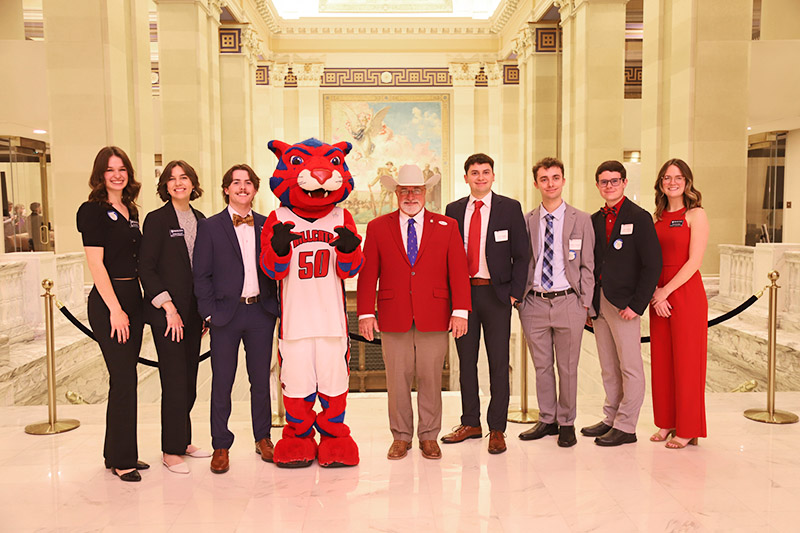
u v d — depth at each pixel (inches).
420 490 142.9
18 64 368.5
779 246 277.9
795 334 260.7
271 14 693.9
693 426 164.2
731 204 326.6
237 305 153.7
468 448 168.9
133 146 357.4
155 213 155.5
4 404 219.5
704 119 323.6
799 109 363.6
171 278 153.9
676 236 165.6
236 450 171.5
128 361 149.9
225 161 607.8
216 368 155.9
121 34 343.0
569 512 131.3
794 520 127.1
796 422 186.7
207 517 131.0
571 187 477.7
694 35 320.2
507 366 166.6
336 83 778.2
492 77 775.1
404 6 774.5
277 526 127.0
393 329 157.3
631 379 168.2
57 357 255.3
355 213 787.4
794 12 441.1
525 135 625.0
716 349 294.8
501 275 161.3
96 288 147.4
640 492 140.3
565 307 165.6
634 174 631.8
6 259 271.1
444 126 784.3
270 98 762.8
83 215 145.6
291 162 150.7
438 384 163.5
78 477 152.4
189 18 448.5
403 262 157.6
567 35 477.7
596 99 442.9
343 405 158.6
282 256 146.6
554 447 168.9
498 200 164.4
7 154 523.5
